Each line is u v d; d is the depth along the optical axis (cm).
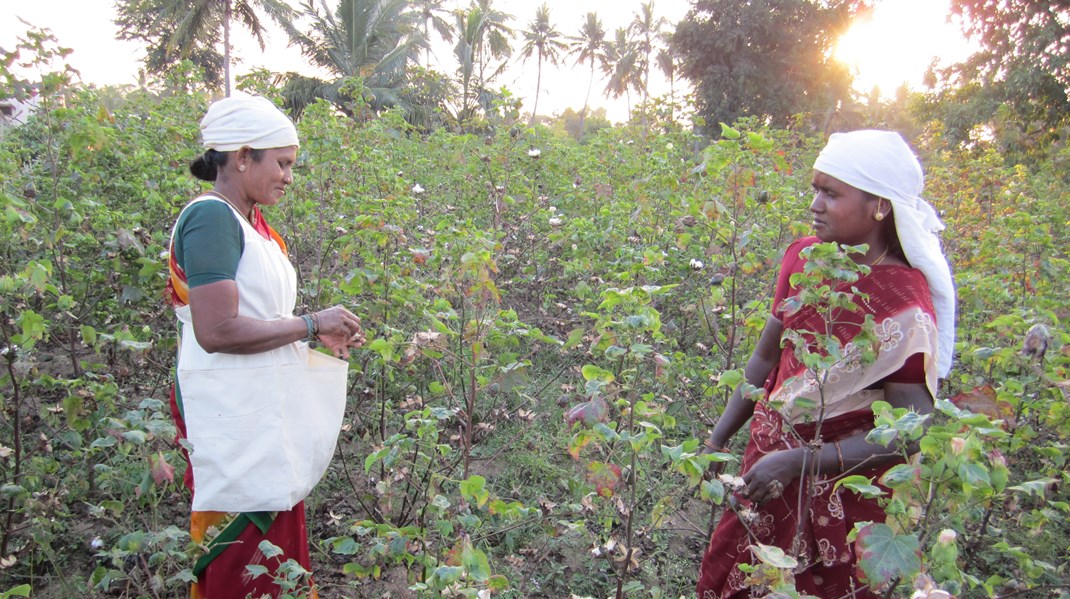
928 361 172
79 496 301
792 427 188
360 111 569
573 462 351
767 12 2605
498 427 382
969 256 547
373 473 337
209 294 191
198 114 654
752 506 197
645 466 336
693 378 384
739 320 346
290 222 450
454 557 171
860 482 152
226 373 201
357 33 2444
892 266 180
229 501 203
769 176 460
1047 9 1490
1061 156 1120
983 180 737
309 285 379
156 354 388
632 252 365
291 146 207
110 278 366
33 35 328
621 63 4334
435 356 262
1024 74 1493
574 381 434
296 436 212
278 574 196
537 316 495
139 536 195
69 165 380
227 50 2452
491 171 550
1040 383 270
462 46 3017
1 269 330
